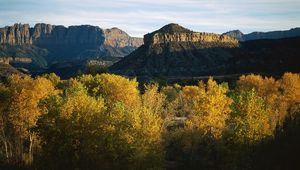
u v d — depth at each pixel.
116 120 42.09
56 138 41.09
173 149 56.28
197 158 52.69
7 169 52.28
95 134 40.62
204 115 52.34
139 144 39.38
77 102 42.09
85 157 40.31
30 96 58.59
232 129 45.25
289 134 32.53
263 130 41.66
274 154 31.77
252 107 43.53
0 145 64.25
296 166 29.28
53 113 41.78
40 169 43.28
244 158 40.50
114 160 40.19
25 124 57.09
